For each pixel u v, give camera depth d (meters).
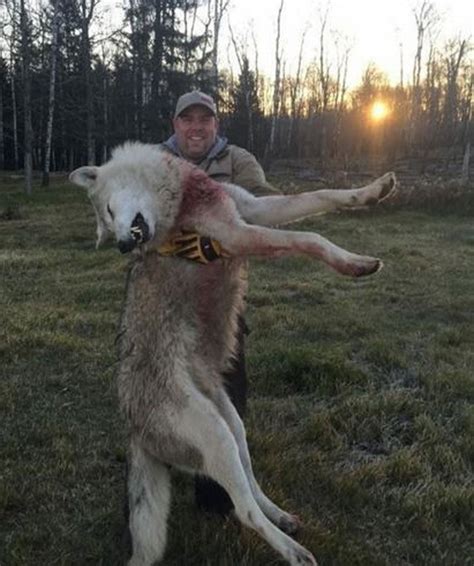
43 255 13.21
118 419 5.59
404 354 7.30
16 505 4.30
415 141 52.62
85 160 45.41
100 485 4.57
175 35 39.47
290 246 3.11
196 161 4.02
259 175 4.06
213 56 40.81
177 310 3.28
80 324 8.18
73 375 6.49
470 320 8.90
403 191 19.92
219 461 3.05
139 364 3.27
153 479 3.29
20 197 24.67
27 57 27.27
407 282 10.94
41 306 9.14
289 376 6.30
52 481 4.59
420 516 4.11
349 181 27.58
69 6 34.19
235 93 46.62
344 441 5.16
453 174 33.50
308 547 3.67
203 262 3.28
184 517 4.08
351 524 4.07
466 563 3.73
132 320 3.35
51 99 29.61
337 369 6.30
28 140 26.44
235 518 4.03
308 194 3.44
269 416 5.53
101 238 3.61
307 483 4.47
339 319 8.55
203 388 3.28
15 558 3.70
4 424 5.44
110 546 3.85
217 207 3.28
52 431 5.29
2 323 8.12
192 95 3.96
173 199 3.32
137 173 3.32
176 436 3.13
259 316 8.59
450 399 5.97
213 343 3.44
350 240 14.66
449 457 4.78
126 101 38.75
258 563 3.62
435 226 17.03
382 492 4.39
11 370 6.64
